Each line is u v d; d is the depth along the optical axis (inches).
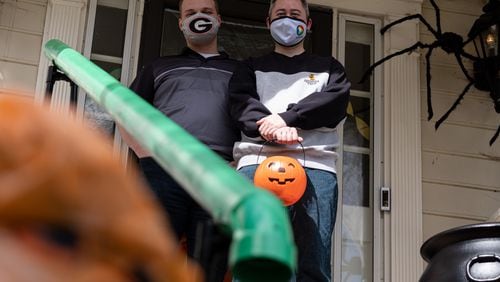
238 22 172.7
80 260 14.4
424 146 171.8
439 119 173.9
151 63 127.6
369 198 166.2
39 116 14.8
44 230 14.2
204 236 24.6
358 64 177.3
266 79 118.2
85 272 14.3
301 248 103.4
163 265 15.5
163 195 105.1
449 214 167.0
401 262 160.6
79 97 158.2
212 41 129.7
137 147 109.5
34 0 162.2
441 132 173.5
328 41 175.3
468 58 175.0
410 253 161.5
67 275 14.1
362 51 178.4
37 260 14.0
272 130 106.2
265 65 120.1
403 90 174.7
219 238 23.9
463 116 175.6
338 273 158.2
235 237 18.8
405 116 172.4
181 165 23.7
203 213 104.2
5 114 14.5
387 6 180.2
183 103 120.2
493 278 105.3
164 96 122.6
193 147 24.3
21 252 14.0
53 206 14.3
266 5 173.5
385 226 163.2
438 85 177.8
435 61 179.6
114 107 34.5
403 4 181.2
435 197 167.8
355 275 160.1
